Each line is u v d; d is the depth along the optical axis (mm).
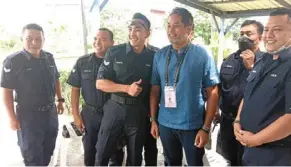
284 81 1502
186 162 2076
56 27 10492
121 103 2113
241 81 2193
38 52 2469
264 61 1677
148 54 2191
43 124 2479
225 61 2344
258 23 2193
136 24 2080
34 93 2412
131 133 2115
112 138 2146
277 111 1531
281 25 1560
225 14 6270
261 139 1528
